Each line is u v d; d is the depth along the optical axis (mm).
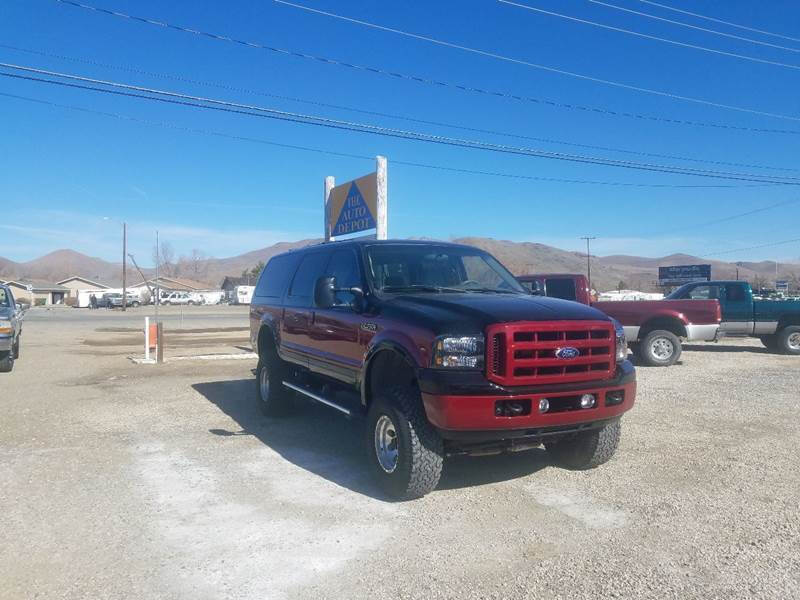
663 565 4359
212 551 4594
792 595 3951
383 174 15102
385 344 5777
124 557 4504
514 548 4633
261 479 6199
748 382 12086
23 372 13883
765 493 5773
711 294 17250
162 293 93812
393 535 4863
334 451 7203
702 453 7078
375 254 6871
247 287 90500
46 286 103500
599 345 5496
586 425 5531
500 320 5207
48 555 4535
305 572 4277
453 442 5504
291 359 8141
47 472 6414
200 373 13578
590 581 4141
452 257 7180
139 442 7613
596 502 5559
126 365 15117
